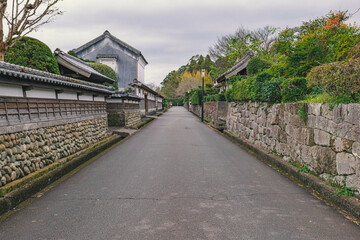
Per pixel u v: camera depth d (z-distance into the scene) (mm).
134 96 16734
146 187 4609
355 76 3688
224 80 17734
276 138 6836
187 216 3352
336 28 9930
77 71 9711
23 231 2965
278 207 3654
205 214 3414
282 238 2783
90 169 6012
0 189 3715
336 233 2893
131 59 26797
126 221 3209
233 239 2764
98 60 26547
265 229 2986
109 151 8391
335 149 4059
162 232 2922
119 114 15008
